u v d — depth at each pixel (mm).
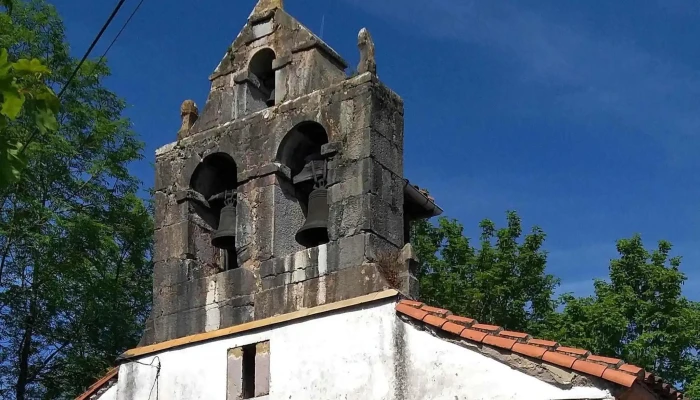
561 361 10773
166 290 14664
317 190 13938
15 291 21828
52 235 21453
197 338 13852
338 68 15086
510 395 10992
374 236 13078
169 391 13820
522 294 29062
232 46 15633
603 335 26047
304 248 14188
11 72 7344
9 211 21438
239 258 14109
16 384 22875
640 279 27953
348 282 12891
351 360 12320
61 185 23109
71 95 23766
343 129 13766
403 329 12047
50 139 21766
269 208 14062
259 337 13281
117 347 23609
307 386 12555
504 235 29969
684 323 26344
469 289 28438
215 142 15055
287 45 14961
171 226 15039
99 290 22641
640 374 10438
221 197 15062
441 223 31391
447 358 11586
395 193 13719
